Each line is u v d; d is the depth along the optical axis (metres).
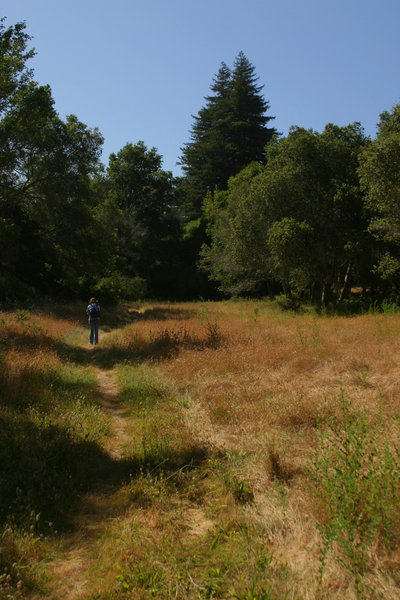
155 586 2.94
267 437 5.24
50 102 19.80
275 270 26.98
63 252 25.83
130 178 51.47
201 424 6.26
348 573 2.79
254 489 4.29
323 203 23.17
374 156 17.06
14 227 21.25
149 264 50.44
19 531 3.60
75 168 22.55
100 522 3.98
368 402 6.05
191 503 4.27
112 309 30.12
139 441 5.80
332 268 25.88
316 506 3.56
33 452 5.05
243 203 26.53
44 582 3.12
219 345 11.67
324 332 12.70
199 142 55.81
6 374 7.83
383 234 21.50
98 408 7.54
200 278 51.66
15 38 18.16
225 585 2.94
